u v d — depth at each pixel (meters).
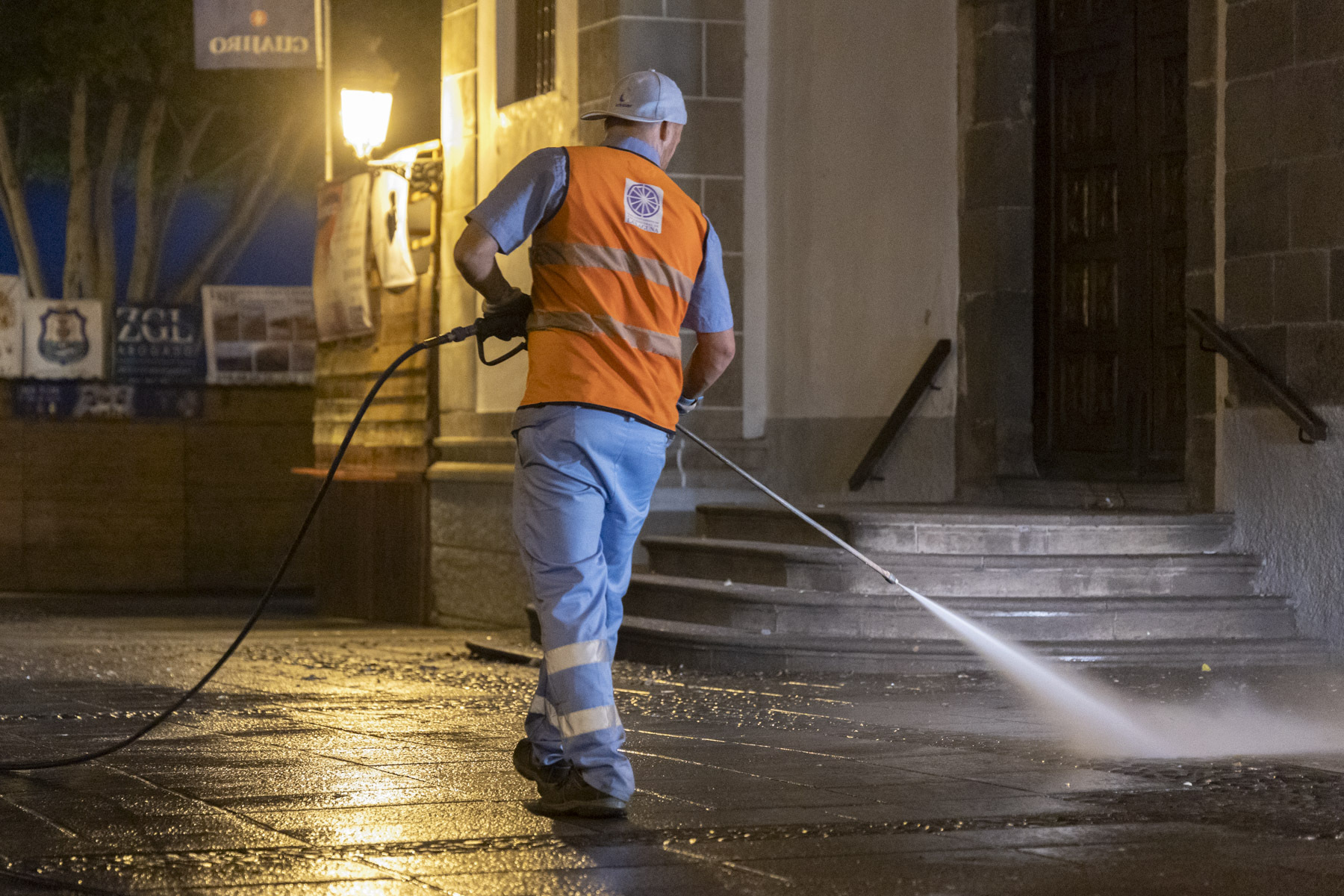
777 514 18.64
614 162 8.27
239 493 43.94
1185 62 18.91
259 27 28.94
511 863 6.88
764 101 22.70
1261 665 15.72
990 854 7.17
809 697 13.45
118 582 43.19
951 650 15.47
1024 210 20.66
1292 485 16.75
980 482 20.77
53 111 42.34
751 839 7.44
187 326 43.16
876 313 21.98
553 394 7.97
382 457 28.00
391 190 27.44
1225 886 6.60
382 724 11.66
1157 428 19.20
